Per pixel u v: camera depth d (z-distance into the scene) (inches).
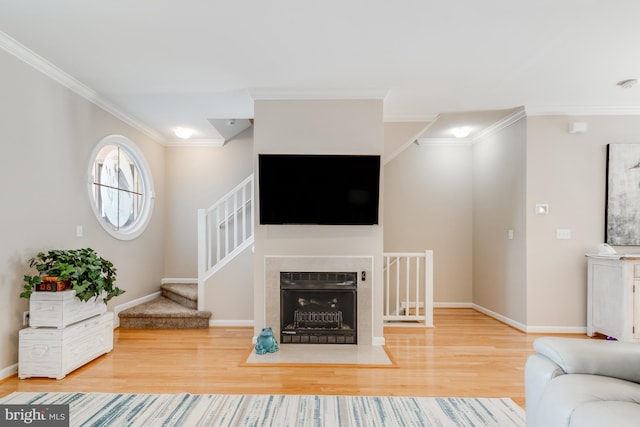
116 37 105.2
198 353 137.5
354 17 94.8
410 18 95.2
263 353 136.1
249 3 88.4
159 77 134.1
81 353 121.5
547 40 106.5
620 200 163.2
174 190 225.5
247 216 222.4
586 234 164.7
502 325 180.1
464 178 225.5
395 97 154.2
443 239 225.1
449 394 105.3
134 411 94.0
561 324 164.9
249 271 175.5
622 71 128.0
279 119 147.8
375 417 92.0
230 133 213.9
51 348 112.7
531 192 166.4
